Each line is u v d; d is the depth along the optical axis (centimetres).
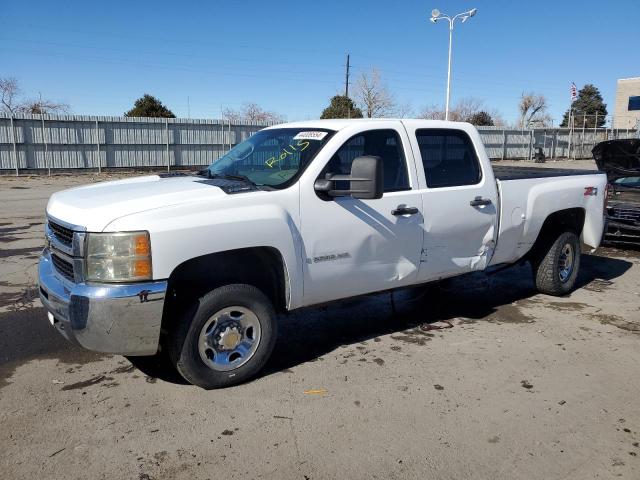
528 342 485
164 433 330
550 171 657
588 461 308
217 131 2995
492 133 4041
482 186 509
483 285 675
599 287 678
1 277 670
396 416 353
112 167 2720
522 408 366
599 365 438
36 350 449
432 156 482
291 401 372
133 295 337
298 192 398
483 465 303
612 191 920
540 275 618
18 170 2473
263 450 314
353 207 421
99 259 338
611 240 906
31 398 371
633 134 4731
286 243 388
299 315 553
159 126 2814
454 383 402
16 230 1022
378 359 444
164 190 388
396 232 447
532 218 559
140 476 289
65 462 300
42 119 2494
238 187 394
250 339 397
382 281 452
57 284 371
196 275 383
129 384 393
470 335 501
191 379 377
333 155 418
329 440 325
